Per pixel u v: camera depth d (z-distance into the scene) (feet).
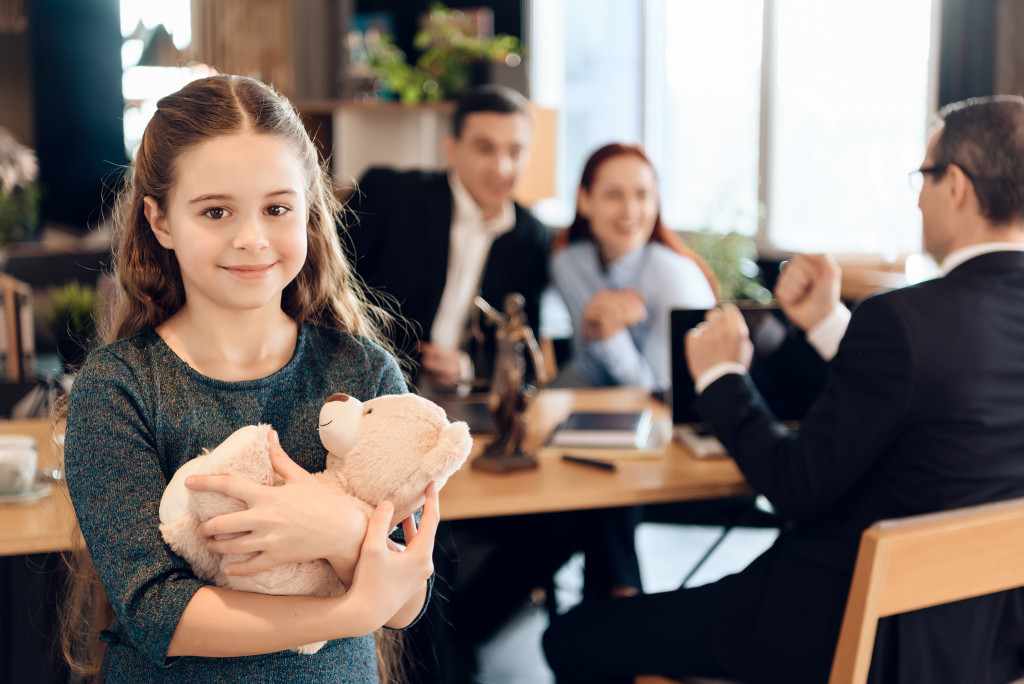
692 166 18.02
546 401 7.95
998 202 4.66
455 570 6.15
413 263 8.95
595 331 8.52
